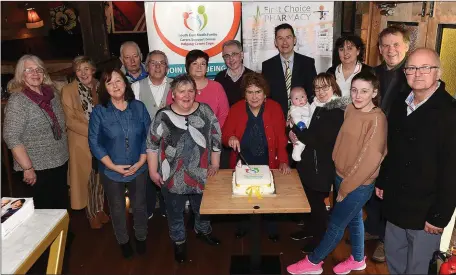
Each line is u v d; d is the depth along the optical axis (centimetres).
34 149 297
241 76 354
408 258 245
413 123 221
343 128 254
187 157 282
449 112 208
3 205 205
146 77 345
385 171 251
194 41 410
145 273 309
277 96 372
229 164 351
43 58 703
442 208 217
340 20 424
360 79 236
